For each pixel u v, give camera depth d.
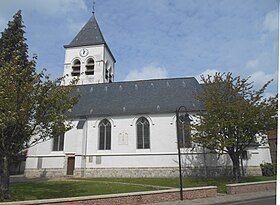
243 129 19.45
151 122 27.08
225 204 12.71
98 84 33.81
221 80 21.41
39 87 13.99
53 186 18.25
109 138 27.61
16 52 17.64
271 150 32.66
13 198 13.27
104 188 17.19
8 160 13.57
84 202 10.81
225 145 18.55
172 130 26.45
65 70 38.25
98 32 40.12
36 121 13.83
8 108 12.57
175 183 20.73
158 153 26.08
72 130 28.03
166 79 32.16
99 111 28.73
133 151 26.56
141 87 31.78
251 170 25.41
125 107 28.77
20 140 14.13
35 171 27.20
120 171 26.19
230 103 19.70
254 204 12.37
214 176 24.78
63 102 15.09
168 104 28.03
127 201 11.95
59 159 27.39
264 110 18.95
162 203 12.67
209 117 20.30
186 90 29.80
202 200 13.60
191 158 25.50
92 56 37.91
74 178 25.34
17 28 29.36
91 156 27.12
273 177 23.75
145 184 20.06
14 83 13.35
